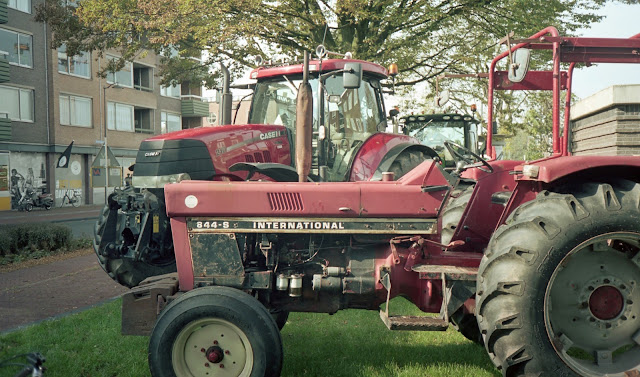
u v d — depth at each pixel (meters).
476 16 15.27
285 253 3.91
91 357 4.29
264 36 14.53
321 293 3.92
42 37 27.50
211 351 3.41
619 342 3.33
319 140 6.62
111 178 32.06
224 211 3.72
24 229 10.70
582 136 4.56
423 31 14.95
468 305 3.84
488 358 4.24
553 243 3.10
